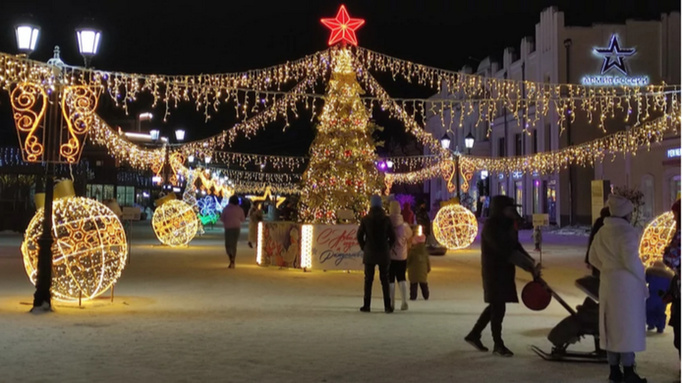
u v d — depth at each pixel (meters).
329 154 21.94
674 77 49.47
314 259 20.05
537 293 8.88
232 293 15.15
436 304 13.97
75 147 12.45
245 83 19.59
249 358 8.63
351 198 21.80
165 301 13.77
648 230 15.30
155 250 28.47
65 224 12.85
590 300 8.92
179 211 30.84
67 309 12.51
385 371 8.03
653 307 10.80
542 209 54.94
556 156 46.78
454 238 29.89
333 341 9.81
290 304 13.57
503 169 54.75
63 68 12.78
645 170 39.53
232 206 21.03
